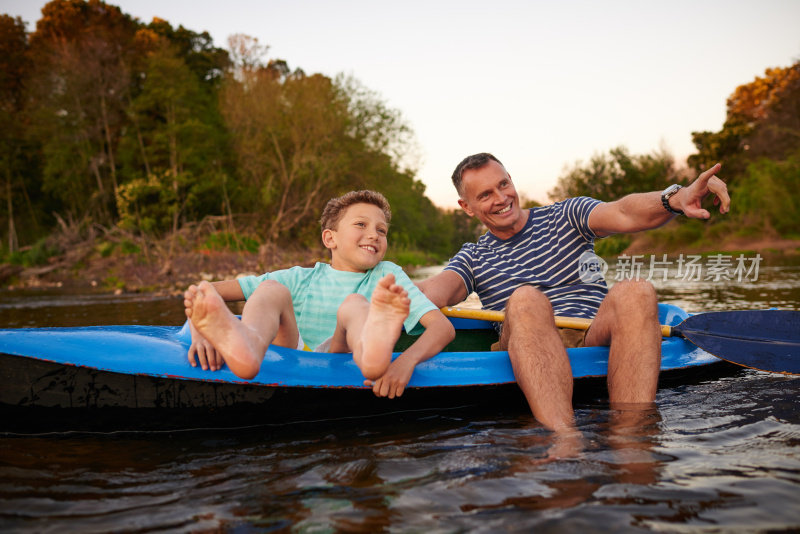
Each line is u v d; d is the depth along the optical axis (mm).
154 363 1651
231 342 1508
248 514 1095
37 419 1611
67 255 17109
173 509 1124
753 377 2338
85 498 1183
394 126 23625
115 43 25266
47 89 24109
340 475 1296
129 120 24578
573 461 1329
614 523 1009
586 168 31672
